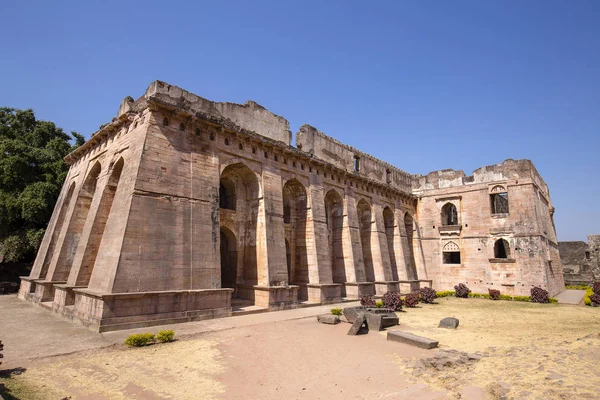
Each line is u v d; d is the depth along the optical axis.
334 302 26.66
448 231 39.22
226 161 22.11
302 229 28.03
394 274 37.25
